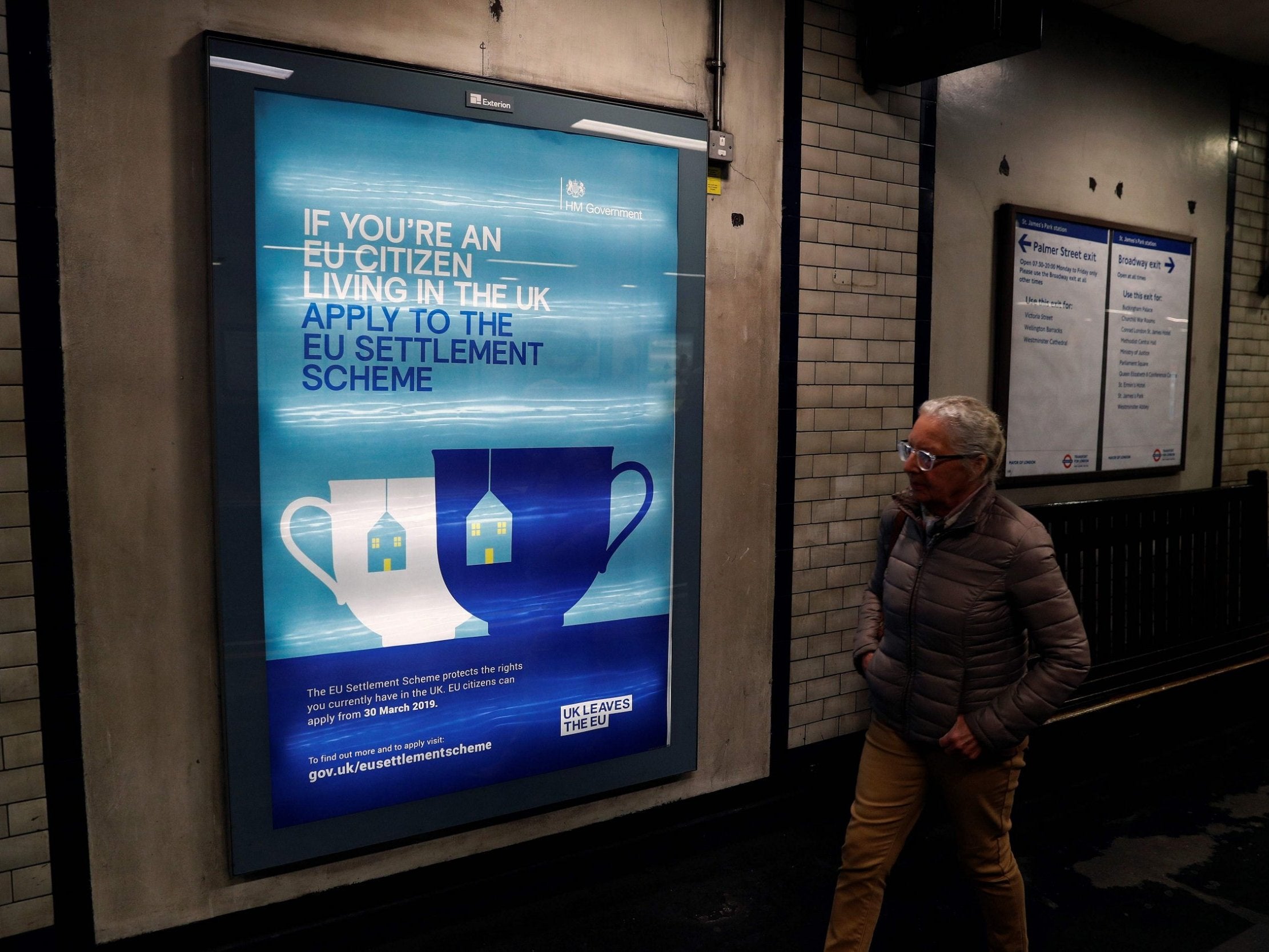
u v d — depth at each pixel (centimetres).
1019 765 230
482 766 291
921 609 226
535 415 292
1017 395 437
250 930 262
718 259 331
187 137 238
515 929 291
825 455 367
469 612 284
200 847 253
